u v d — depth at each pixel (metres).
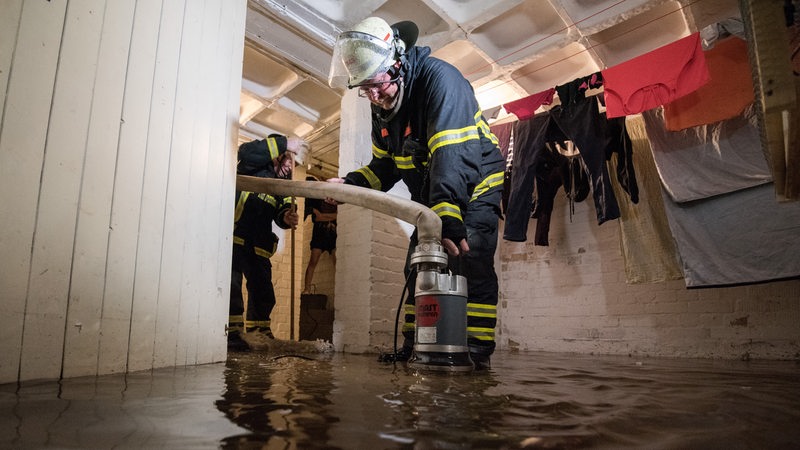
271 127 4.91
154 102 1.31
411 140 1.86
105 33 1.13
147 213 1.26
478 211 1.79
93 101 1.09
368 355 2.54
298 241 5.03
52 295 0.97
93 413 0.66
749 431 0.62
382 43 1.67
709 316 3.87
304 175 5.33
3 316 0.87
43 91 0.96
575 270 4.71
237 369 1.38
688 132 3.41
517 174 3.90
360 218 3.00
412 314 1.96
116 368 1.14
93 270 1.08
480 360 1.65
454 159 1.58
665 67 3.04
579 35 3.30
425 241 1.49
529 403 0.83
